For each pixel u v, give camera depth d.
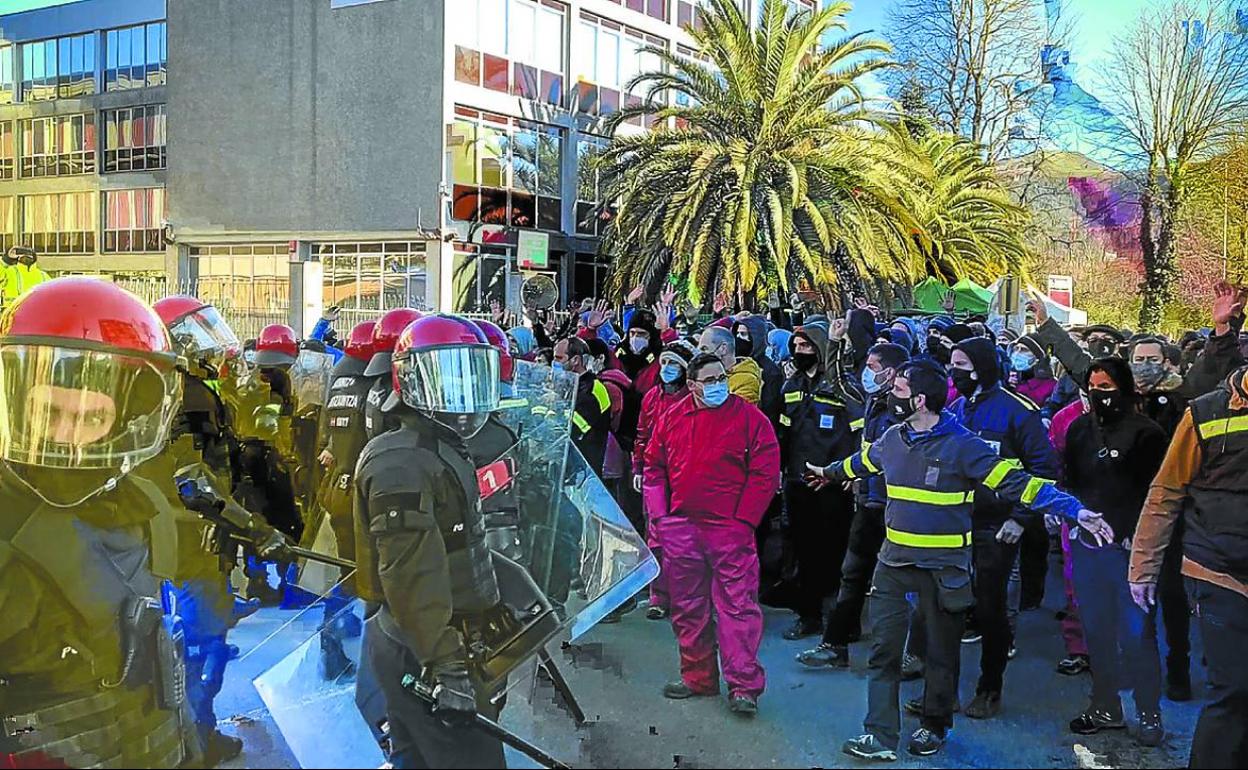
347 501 4.23
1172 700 4.77
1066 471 4.57
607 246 23.84
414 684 2.84
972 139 29.97
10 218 39.72
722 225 19.89
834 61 21.06
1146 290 26.83
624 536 3.96
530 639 3.36
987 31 29.42
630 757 3.84
